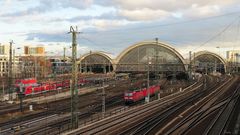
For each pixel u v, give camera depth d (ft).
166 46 597.93
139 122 213.87
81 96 371.15
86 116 235.61
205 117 233.76
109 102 323.37
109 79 567.18
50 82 435.53
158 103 317.42
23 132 179.73
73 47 188.96
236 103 297.74
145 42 606.55
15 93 359.87
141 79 584.81
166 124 206.80
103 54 650.84
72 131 178.09
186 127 195.52
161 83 534.37
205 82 532.32
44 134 171.32
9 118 229.86
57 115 243.60
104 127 192.44
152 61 603.67
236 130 183.21
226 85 507.71
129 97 305.73
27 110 267.39
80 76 574.15
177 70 592.60
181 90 444.14
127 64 620.90
